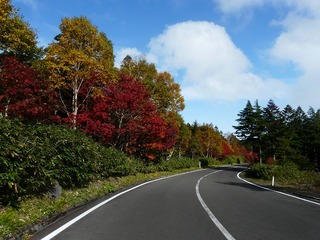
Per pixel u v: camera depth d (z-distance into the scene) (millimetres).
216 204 11477
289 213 9945
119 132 24469
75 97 22344
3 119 7742
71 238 6078
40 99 16094
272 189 19594
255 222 8273
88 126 21734
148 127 26234
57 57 21641
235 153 113562
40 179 8711
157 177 26969
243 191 17172
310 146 55375
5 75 15414
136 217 8445
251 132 62250
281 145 45781
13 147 7242
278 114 60656
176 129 33812
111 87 24281
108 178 17594
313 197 14812
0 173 6977
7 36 19234
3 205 7367
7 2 19094
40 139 9133
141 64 35469
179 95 38375
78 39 22250
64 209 8789
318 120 64312
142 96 25500
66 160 10695
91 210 9320
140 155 29984
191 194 14617
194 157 67750
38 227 6805
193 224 7773
